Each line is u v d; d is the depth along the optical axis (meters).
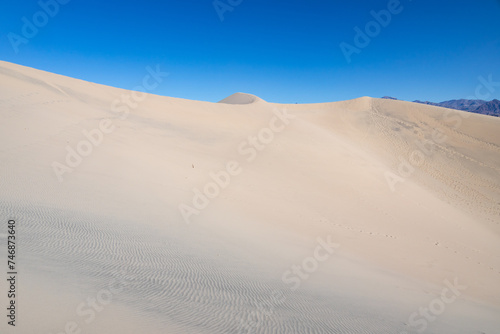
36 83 25.83
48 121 17.75
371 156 33.62
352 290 7.66
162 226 9.64
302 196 18.00
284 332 4.81
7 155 12.38
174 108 33.19
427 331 5.87
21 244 5.93
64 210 8.85
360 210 17.94
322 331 5.08
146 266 6.39
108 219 9.02
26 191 9.74
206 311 4.98
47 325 3.58
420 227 17.55
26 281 4.43
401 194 22.89
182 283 5.92
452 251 14.89
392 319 6.18
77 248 6.45
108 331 3.76
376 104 56.09
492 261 14.75
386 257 12.10
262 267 8.02
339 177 22.88
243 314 5.16
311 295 6.70
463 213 23.64
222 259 7.90
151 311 4.54
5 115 16.42
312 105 61.38
